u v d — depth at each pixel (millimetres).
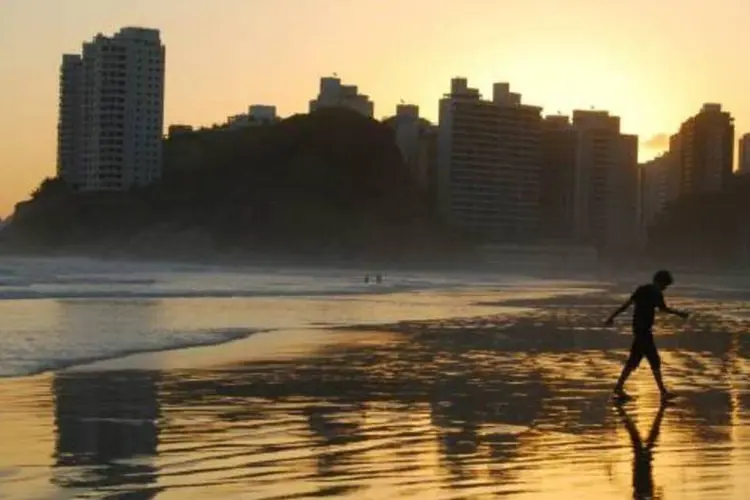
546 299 64438
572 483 9938
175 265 163125
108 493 9359
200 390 17500
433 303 56469
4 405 15352
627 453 11656
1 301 47156
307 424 13758
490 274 159625
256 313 42875
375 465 10820
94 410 14914
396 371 20938
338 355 24500
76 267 129750
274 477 10141
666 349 27219
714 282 132875
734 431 13398
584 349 26734
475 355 24734
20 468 10508
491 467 10742
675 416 14812
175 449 11727
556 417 14594
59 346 25219
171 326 33406
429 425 13727
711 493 9508
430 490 9570
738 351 26656
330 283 92438
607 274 171750
